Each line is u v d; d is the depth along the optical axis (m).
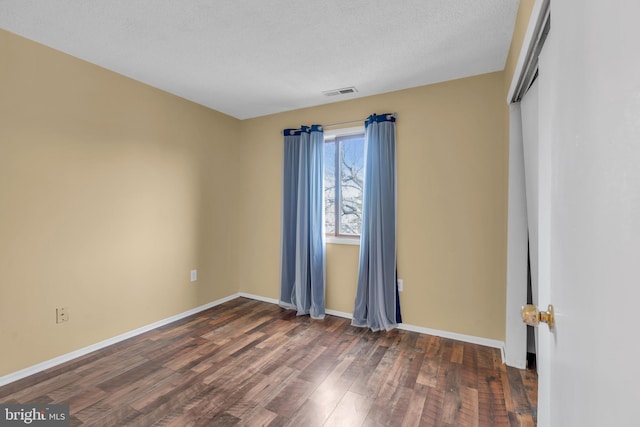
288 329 3.03
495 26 2.04
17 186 2.14
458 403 1.89
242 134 4.07
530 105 1.90
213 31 2.11
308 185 3.50
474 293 2.74
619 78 0.43
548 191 0.88
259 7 1.85
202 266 3.55
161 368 2.29
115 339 2.70
